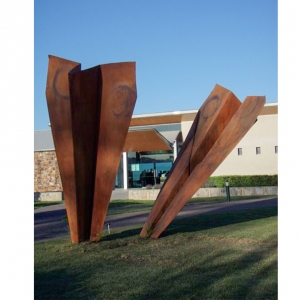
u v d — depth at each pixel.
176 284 6.68
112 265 7.95
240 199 23.09
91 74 9.90
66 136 9.55
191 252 8.84
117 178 37.34
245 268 7.47
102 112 9.90
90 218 10.23
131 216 16.45
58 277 7.31
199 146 10.67
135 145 32.62
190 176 10.48
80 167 9.78
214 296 6.11
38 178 33.66
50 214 19.41
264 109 29.89
